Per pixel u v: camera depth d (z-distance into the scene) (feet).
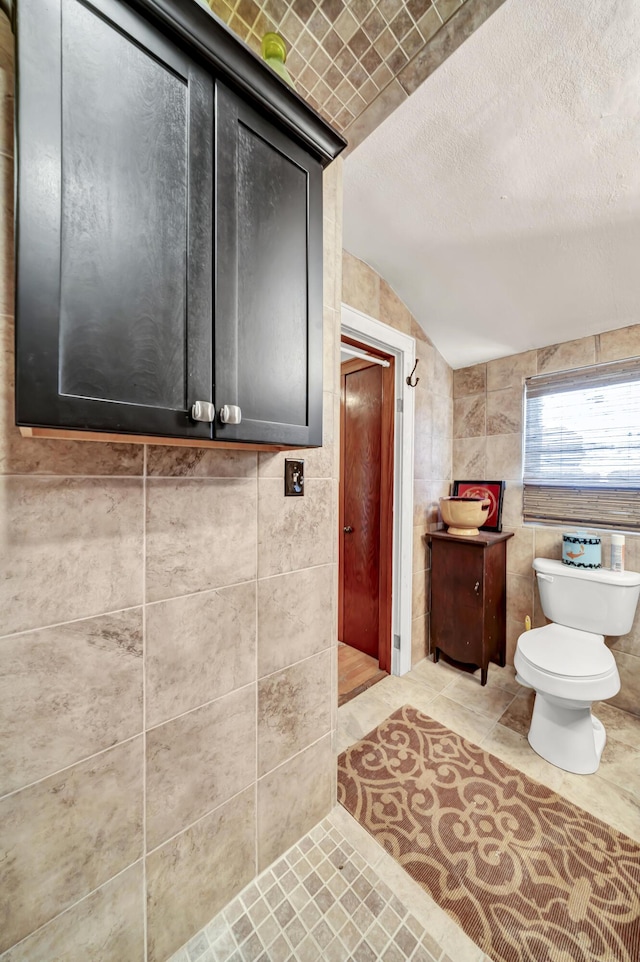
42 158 1.64
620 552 5.85
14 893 2.16
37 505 2.17
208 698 2.95
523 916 3.14
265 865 3.45
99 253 1.79
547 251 5.04
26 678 2.16
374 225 5.08
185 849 2.87
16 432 2.10
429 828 3.94
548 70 3.10
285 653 3.48
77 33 1.73
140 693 2.60
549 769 4.77
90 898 2.44
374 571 7.74
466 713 5.90
